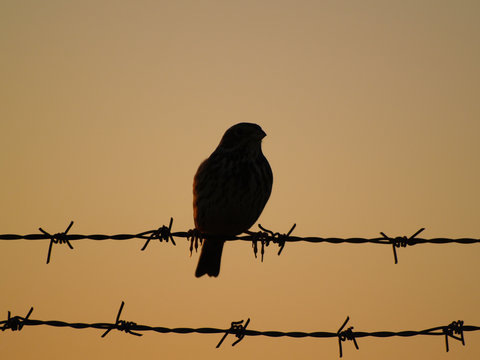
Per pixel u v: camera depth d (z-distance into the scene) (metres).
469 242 11.02
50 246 10.30
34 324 9.49
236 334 10.07
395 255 11.11
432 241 11.13
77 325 9.64
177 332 9.88
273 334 10.18
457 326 10.46
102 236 10.45
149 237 10.68
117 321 9.79
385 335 10.37
